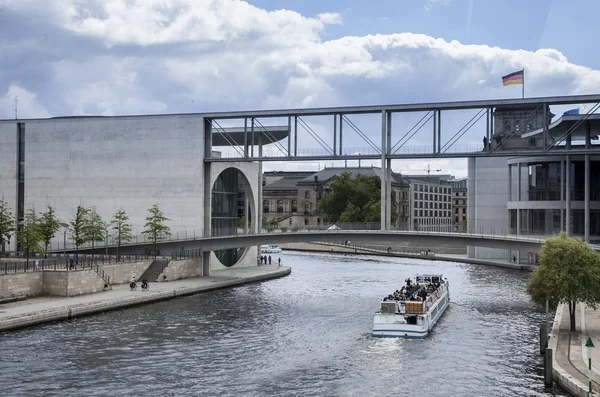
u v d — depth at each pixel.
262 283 102.00
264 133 114.25
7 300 71.50
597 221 110.56
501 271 123.25
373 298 85.00
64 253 101.56
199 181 106.12
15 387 44.81
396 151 97.00
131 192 109.62
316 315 71.75
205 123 106.94
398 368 50.66
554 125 100.00
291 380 47.41
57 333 60.31
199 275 104.69
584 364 45.84
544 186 118.00
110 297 77.00
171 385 45.84
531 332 63.81
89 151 112.31
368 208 195.88
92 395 43.56
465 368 50.62
